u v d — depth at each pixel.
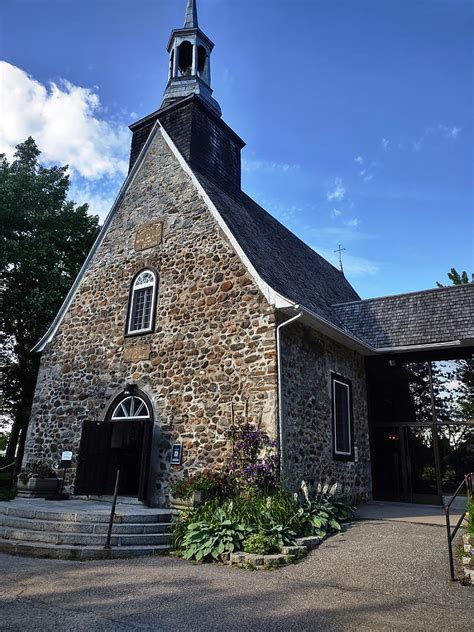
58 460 12.80
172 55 17.66
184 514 8.38
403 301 13.76
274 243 14.98
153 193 13.73
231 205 14.05
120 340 12.72
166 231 12.84
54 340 14.29
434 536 7.86
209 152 15.12
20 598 5.13
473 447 12.23
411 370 13.37
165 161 13.91
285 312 10.16
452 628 4.34
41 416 13.62
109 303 13.45
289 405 9.75
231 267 11.08
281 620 4.56
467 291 12.90
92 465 11.55
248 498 8.44
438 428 12.69
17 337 18.58
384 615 4.69
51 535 7.77
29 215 18.92
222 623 4.48
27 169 20.11
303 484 8.60
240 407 9.86
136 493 12.36
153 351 11.85
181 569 6.56
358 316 14.15
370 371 13.95
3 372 18.80
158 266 12.66
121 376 12.33
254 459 9.16
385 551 6.98
